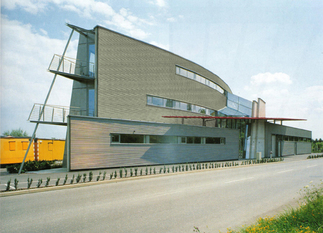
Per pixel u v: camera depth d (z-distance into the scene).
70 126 15.78
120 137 18.62
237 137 30.67
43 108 17.88
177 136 23.22
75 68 21.38
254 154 34.59
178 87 27.97
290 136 46.41
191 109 30.09
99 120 17.31
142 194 9.35
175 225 5.83
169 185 11.49
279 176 15.18
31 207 7.38
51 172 15.66
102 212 6.86
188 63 29.72
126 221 6.09
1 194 8.89
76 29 20.17
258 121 35.44
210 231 5.45
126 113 21.70
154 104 24.75
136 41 23.06
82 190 10.15
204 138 26.25
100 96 19.72
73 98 21.55
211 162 25.61
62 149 27.14
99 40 19.94
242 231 5.00
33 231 5.39
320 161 30.25
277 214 6.32
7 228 5.57
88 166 16.50
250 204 7.94
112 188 10.64
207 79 33.88
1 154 21.00
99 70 19.80
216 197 8.94
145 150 20.28
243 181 12.95
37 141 23.62
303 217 5.43
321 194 7.05
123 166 18.55
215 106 35.62
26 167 17.52
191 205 7.73
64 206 7.50
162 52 25.92
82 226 5.71
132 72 22.50
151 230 5.48
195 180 13.23
